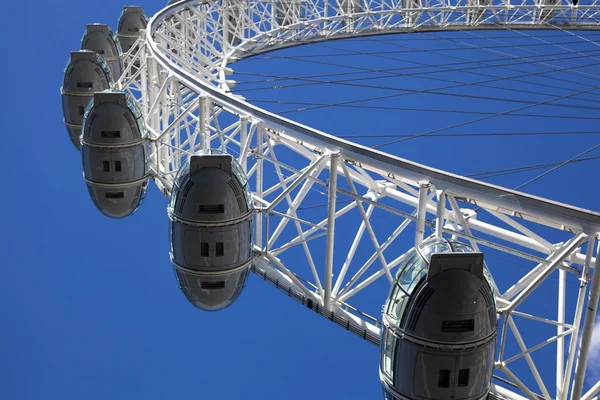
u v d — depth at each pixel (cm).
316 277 2309
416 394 1667
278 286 2419
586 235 1720
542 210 1770
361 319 2250
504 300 2014
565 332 1833
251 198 2220
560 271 2083
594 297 1661
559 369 1978
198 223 2108
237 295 2292
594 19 4981
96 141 2698
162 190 2948
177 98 2956
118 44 4156
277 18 4975
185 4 4238
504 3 5056
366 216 2141
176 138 3047
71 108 3400
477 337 1617
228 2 4594
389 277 2177
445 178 1919
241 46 4534
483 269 1625
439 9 4978
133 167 2758
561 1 4975
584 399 1892
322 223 2319
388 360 1716
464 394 1653
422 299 1617
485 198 1862
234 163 2183
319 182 2220
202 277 2180
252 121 2428
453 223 2362
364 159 2095
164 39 3734
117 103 2709
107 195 2786
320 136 2194
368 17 5019
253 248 2383
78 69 3369
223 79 3316
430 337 1609
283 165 2359
